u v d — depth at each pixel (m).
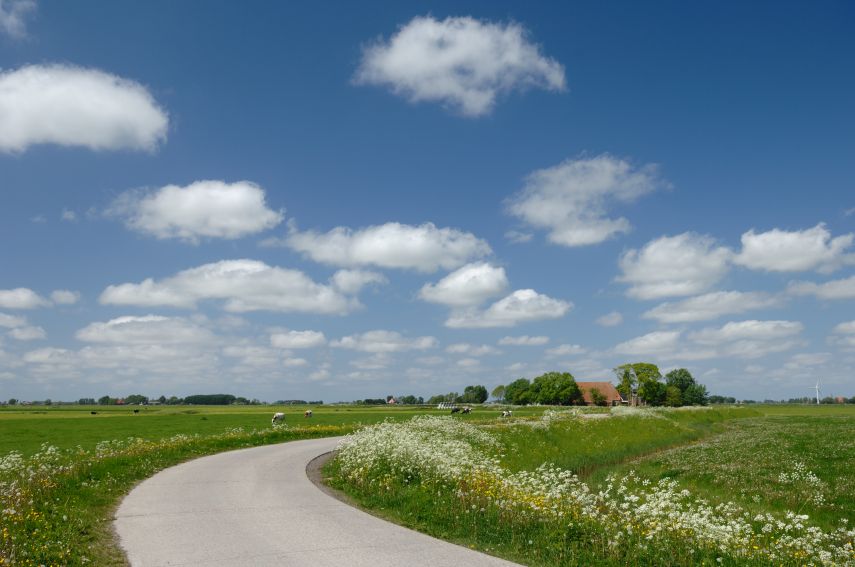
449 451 20.48
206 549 9.93
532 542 10.30
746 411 91.00
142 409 133.00
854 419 69.12
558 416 44.03
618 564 9.41
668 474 25.12
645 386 134.38
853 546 12.70
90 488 15.36
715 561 9.66
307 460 24.41
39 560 8.83
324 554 9.59
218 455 26.69
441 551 9.80
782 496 19.97
